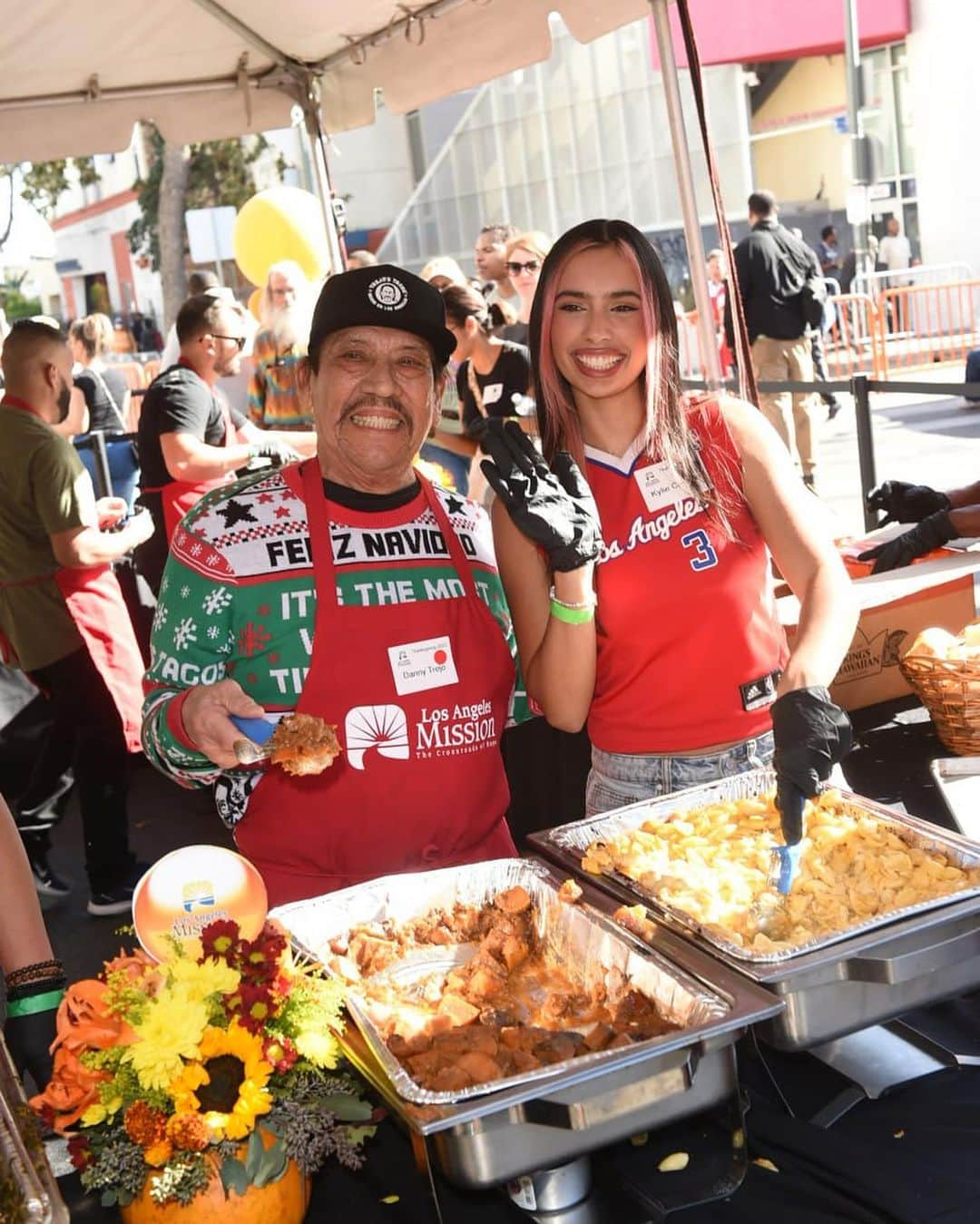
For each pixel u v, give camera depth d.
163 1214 1.37
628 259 2.05
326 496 1.99
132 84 4.80
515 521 1.90
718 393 2.28
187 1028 1.35
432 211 15.59
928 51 15.00
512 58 4.09
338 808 1.97
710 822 1.93
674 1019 1.50
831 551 2.11
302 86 5.05
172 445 4.61
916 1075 1.69
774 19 13.91
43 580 3.95
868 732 3.66
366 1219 1.49
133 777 5.41
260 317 6.68
